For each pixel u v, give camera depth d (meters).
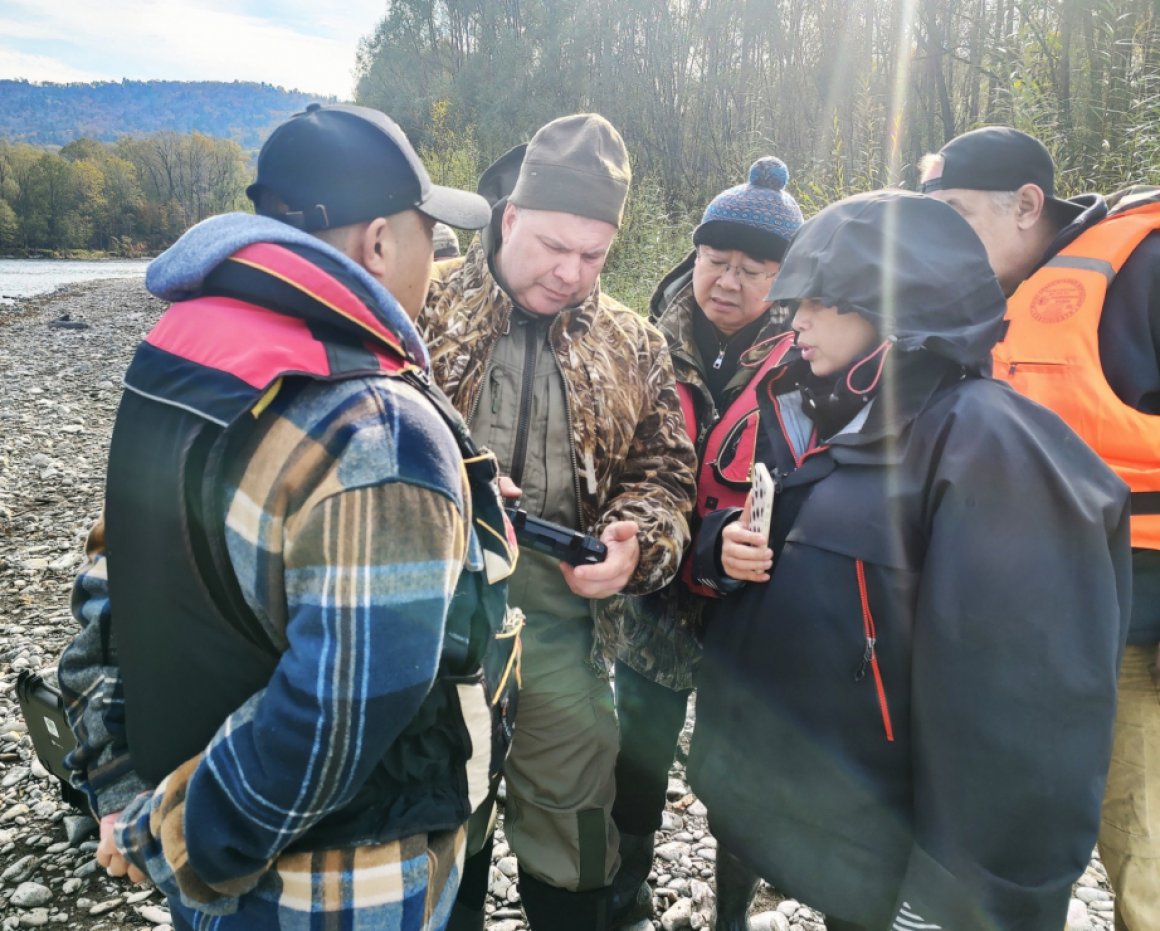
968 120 7.52
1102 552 1.26
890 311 1.41
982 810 1.26
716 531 1.72
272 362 1.03
